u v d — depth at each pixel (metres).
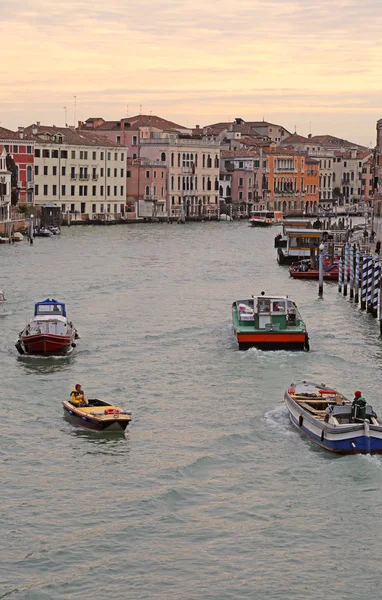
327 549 26.16
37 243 115.00
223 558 25.64
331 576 24.83
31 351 46.09
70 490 29.56
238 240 124.50
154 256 98.19
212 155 185.00
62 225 152.75
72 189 157.62
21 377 42.06
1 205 125.62
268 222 158.50
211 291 70.06
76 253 100.44
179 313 58.88
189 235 133.75
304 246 90.75
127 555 25.70
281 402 38.56
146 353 47.00
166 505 28.55
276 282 76.88
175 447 33.25
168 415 36.78
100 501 28.80
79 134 162.25
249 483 30.22
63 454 32.50
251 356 46.34
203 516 27.92
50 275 78.62
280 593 24.03
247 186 194.00
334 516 28.03
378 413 37.50
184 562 25.42
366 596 23.97
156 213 169.88
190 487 29.88
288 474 30.92
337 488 29.91
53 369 43.56
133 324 54.72
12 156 146.50
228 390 40.25
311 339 50.91
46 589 24.14
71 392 37.88
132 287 71.62
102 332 52.16
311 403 35.53
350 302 65.12
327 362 45.44
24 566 25.16
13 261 90.56
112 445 33.38
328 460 32.06
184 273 82.19
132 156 175.38
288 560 25.58
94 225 156.25
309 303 64.44
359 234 113.19
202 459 32.03
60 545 26.17
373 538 26.80
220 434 34.50
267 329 48.00
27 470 31.05
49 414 36.75
